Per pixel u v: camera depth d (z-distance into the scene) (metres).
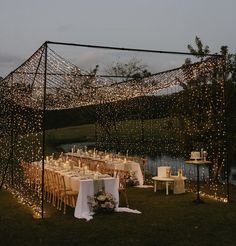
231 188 10.95
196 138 11.96
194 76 11.24
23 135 10.84
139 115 15.76
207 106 11.79
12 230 6.78
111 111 17.66
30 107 9.87
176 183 10.19
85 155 14.37
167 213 7.96
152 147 15.05
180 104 12.62
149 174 14.09
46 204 8.89
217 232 6.59
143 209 8.36
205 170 14.16
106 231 6.67
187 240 6.16
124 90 13.98
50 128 26.11
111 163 11.98
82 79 12.20
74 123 26.56
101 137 18.61
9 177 11.63
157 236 6.37
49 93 13.40
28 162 10.99
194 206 8.61
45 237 6.35
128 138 16.52
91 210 7.88
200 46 12.31
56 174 8.50
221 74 9.79
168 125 13.09
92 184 7.98
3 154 12.27
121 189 8.67
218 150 11.60
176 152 13.75
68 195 8.17
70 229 6.80
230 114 11.45
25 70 9.71
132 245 5.92
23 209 8.47
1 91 12.16
